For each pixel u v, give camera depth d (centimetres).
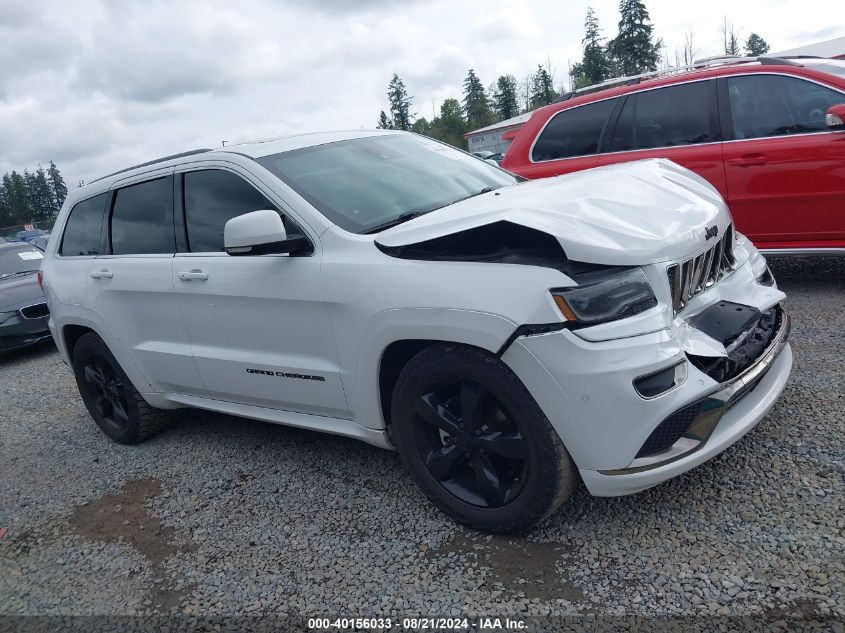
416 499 321
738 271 307
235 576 288
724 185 530
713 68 542
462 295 250
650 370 232
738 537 251
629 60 6475
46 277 472
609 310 235
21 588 311
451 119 8569
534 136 629
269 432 437
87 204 452
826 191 488
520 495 262
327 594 265
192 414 495
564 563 256
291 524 320
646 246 247
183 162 381
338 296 289
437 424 277
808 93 497
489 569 261
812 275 575
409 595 255
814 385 356
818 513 255
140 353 407
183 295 363
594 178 307
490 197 313
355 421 316
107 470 427
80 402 593
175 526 339
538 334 235
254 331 334
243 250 293
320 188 327
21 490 421
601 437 236
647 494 288
